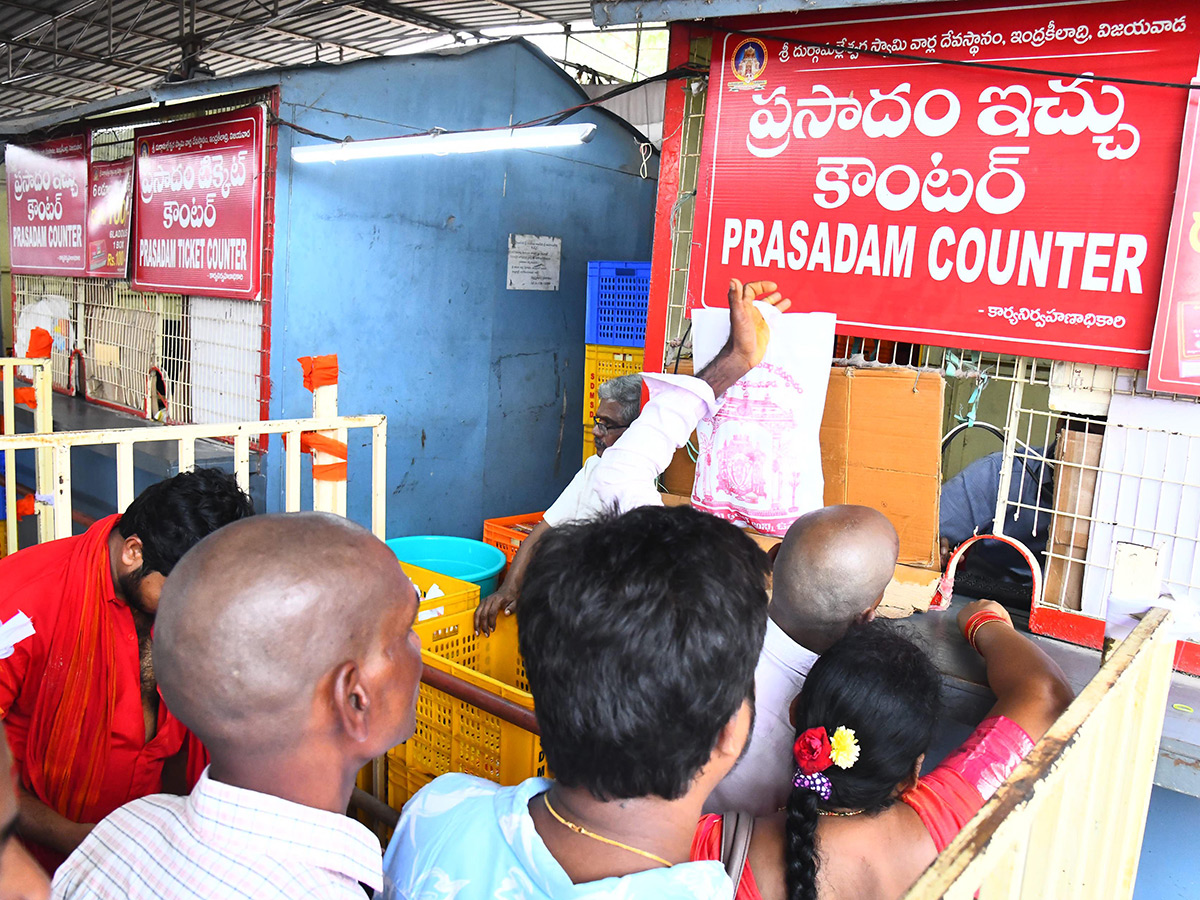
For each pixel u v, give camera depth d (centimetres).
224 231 452
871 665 119
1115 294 207
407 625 91
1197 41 192
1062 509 222
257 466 445
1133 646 113
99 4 866
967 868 67
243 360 455
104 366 567
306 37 999
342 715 84
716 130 265
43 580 157
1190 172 194
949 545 255
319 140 436
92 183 548
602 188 580
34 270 620
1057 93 210
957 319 229
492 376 539
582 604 79
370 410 484
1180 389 199
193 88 446
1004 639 177
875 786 117
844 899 117
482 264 522
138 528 150
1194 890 205
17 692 157
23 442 214
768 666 152
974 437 352
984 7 218
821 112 246
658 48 1005
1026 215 217
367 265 469
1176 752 172
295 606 81
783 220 255
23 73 1043
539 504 581
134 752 164
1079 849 97
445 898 85
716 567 81
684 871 79
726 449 260
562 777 82
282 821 82
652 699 77
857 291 244
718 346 261
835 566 150
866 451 247
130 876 83
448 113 491
